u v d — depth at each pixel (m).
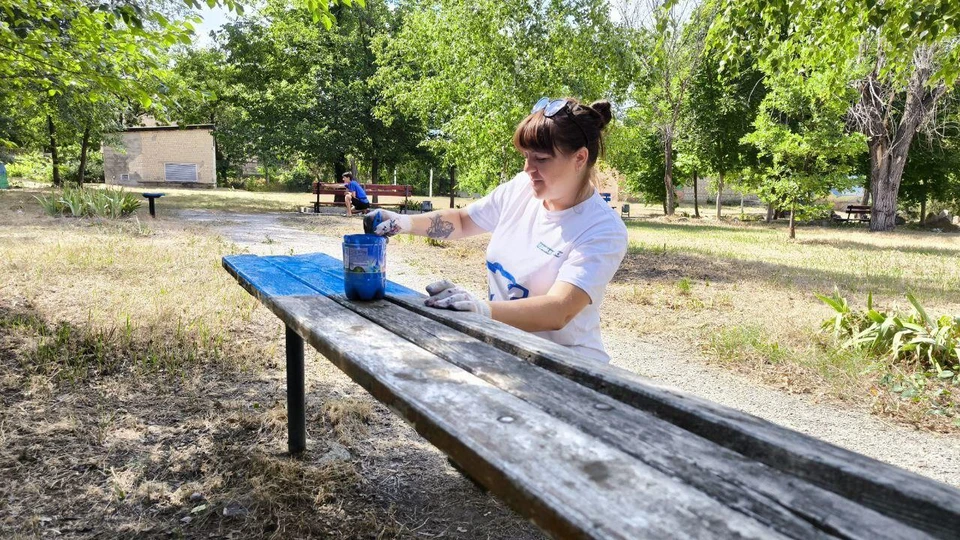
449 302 1.88
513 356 1.46
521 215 2.24
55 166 27.75
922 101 21.11
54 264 7.03
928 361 4.97
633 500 0.79
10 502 2.53
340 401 3.66
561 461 0.90
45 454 2.91
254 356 4.41
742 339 5.54
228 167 43.25
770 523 0.76
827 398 4.34
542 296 1.91
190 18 5.02
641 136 29.20
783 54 7.29
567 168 1.95
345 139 24.55
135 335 4.58
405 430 3.43
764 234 19.55
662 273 9.68
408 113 19.80
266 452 3.04
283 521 2.48
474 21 14.36
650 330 6.04
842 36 7.09
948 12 5.78
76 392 3.62
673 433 1.04
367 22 25.23
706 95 25.84
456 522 2.57
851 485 0.85
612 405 1.16
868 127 21.75
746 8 6.49
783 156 17.03
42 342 4.29
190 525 2.45
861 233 21.48
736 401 4.27
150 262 7.51
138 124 41.97
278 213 18.69
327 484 2.77
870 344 5.29
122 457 2.94
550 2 14.52
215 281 6.60
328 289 2.34
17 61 5.31
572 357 1.45
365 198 18.77
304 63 25.11
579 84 14.91
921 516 0.79
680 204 46.44
